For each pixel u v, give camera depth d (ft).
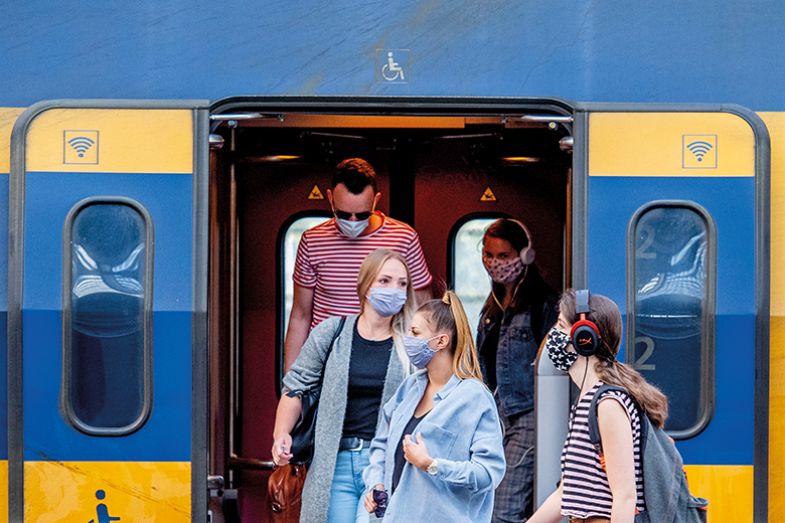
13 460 43.55
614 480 34.63
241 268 60.34
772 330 44.68
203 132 44.01
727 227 44.29
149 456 43.73
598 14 44.88
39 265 43.75
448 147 60.44
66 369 43.65
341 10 44.70
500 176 60.23
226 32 44.68
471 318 60.18
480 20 44.78
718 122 44.32
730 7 45.19
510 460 52.80
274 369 60.34
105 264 43.86
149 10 44.65
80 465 43.68
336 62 44.62
